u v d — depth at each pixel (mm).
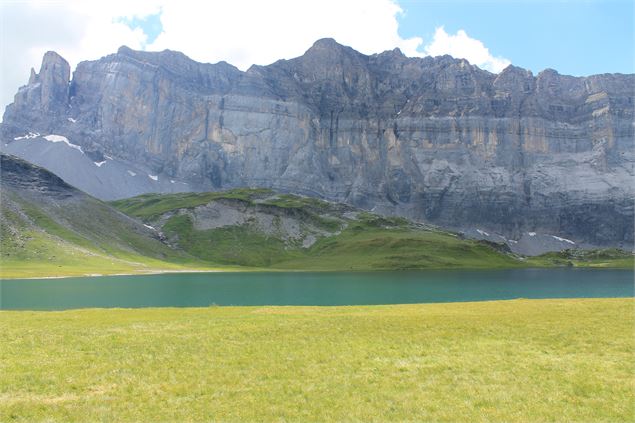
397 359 36969
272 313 63000
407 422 25219
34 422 24922
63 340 43281
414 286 162250
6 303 104000
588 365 34906
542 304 68875
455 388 30250
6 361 35906
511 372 33469
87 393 29359
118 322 53938
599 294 135625
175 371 33812
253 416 25938
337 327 49844
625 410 26656
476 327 48938
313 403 27766
